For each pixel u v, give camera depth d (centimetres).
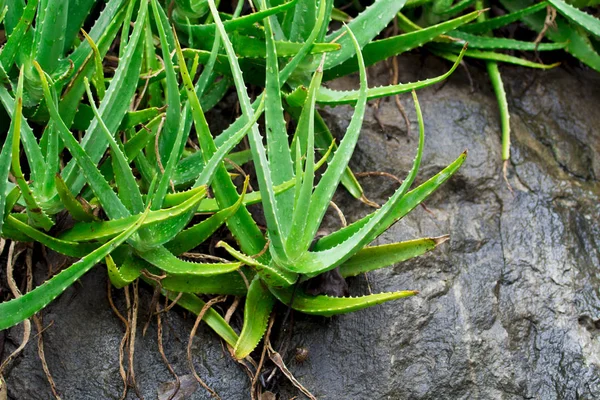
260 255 177
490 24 213
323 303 179
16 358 178
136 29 172
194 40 198
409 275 190
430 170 202
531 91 217
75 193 175
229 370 181
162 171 180
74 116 182
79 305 181
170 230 173
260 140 167
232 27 186
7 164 163
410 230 195
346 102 190
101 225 174
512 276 193
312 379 181
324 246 182
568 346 189
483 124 209
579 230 201
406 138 205
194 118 172
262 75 200
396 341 184
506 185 203
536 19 220
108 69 197
